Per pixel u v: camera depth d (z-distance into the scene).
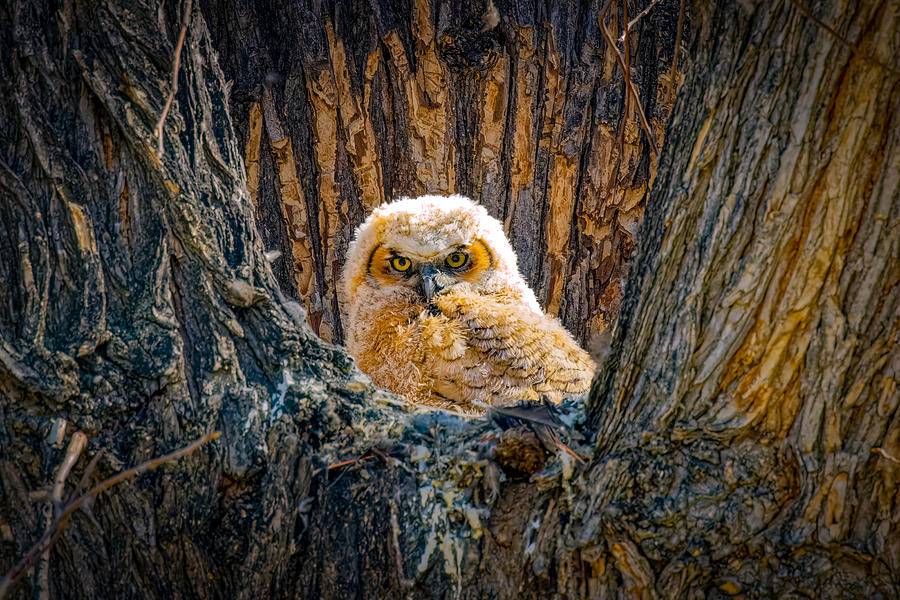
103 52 5.88
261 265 5.91
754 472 5.87
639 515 5.88
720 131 5.87
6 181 5.87
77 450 5.79
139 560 5.87
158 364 5.88
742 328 5.86
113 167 5.88
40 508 5.75
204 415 5.88
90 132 5.88
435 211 6.16
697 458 5.88
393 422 5.90
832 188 5.50
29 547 5.78
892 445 5.78
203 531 5.88
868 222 5.49
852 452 5.85
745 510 5.87
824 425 5.85
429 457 5.89
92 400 5.86
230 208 5.91
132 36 5.88
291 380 5.90
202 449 5.88
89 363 5.87
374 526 5.89
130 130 5.88
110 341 5.87
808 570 5.87
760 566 5.87
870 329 5.64
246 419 5.88
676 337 5.88
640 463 5.88
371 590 5.88
